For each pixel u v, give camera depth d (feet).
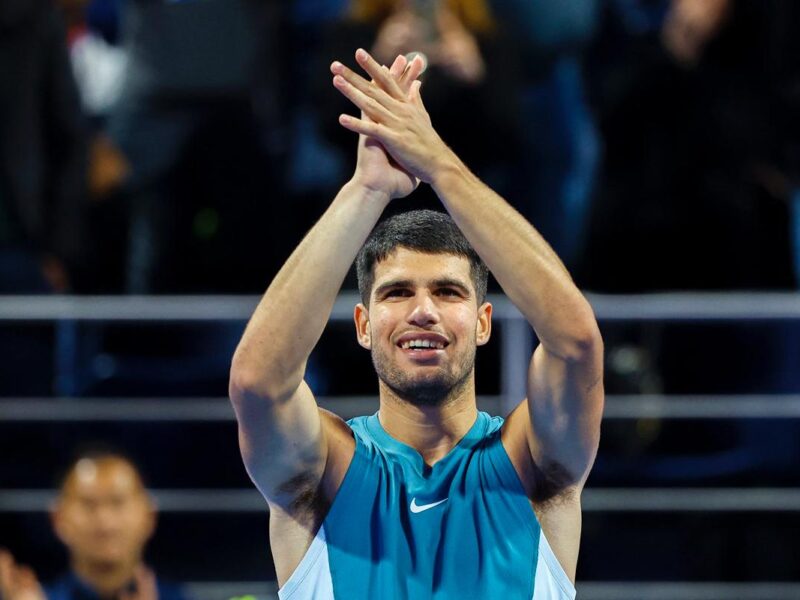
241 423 31.42
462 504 32.24
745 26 58.80
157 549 55.62
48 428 55.67
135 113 61.16
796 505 53.93
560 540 32.35
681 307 51.80
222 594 52.85
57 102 59.72
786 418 56.44
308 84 62.80
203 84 60.54
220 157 60.85
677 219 58.90
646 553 55.26
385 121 31.37
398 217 32.91
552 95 59.62
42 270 58.08
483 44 56.49
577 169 60.23
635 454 56.13
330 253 30.81
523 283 30.63
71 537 47.14
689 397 55.06
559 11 59.26
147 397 56.24
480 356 56.29
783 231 58.80
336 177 61.11
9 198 58.65
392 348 32.17
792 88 58.95
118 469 47.34
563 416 31.30
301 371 31.04
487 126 55.98
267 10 61.36
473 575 31.58
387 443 33.17
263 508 55.52
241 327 59.11
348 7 60.13
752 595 53.57
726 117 58.70
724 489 54.90
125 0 63.52
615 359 56.13
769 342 57.16
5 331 55.72
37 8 59.36
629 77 58.95
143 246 61.16
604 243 59.57
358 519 32.17
